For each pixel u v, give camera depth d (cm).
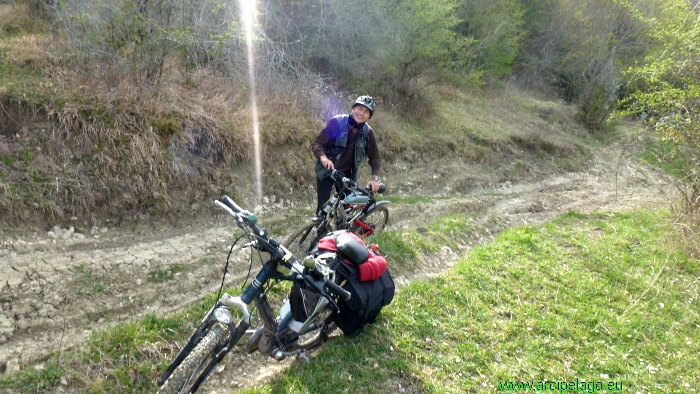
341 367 374
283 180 725
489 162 1193
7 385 310
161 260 492
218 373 361
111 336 362
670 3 1698
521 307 498
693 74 765
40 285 413
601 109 1778
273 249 298
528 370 405
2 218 460
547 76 2261
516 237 701
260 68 862
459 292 509
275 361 385
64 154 527
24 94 541
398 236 636
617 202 1060
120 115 585
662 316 519
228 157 666
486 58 1681
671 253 690
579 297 537
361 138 531
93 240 498
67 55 664
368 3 1073
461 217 785
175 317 400
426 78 1352
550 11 2166
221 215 617
